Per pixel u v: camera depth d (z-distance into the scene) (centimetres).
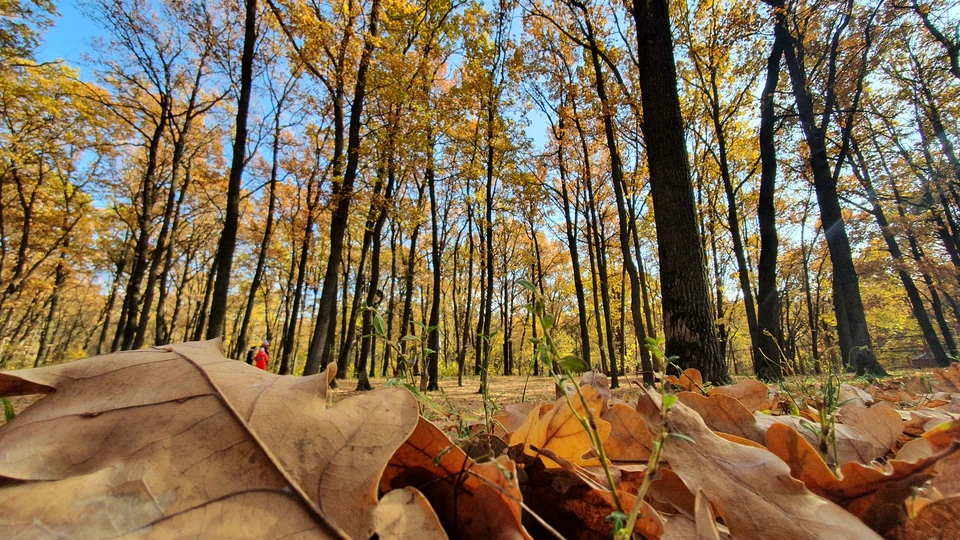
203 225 2655
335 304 1886
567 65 1519
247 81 887
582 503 57
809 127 1275
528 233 2534
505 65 1370
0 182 1770
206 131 2012
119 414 51
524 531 46
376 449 46
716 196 2041
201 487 42
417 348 123
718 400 98
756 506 54
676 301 531
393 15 1177
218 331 789
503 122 1440
